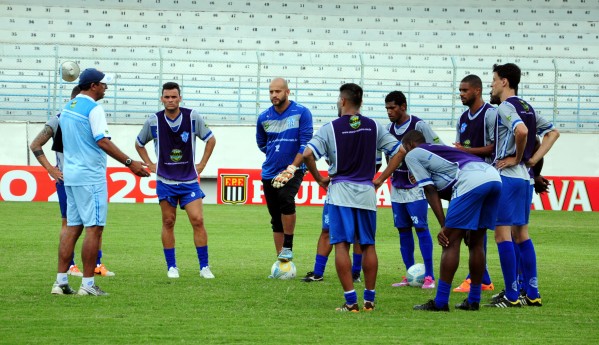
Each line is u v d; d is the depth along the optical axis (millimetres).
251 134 93750
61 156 31281
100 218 26438
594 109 99500
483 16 115438
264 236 54000
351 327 21719
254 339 19922
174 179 32438
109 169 80688
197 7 112438
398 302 26844
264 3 113375
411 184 31188
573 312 25266
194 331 20891
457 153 24547
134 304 25297
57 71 96125
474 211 24016
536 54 112250
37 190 80125
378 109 104312
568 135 96188
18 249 42969
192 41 108938
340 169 24016
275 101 33594
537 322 23125
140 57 101812
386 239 54969
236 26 110750
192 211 32719
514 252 26531
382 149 24672
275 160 33938
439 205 24297
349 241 24016
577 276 35531
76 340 19531
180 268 36312
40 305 24766
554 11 116000
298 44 110312
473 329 21766
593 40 113812
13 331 20562
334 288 30188
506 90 27109
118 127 92688
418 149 24547
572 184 82562
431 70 106062
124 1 111125
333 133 24000
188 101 101875
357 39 112000
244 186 83125
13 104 100125
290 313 23984
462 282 33094
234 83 103750
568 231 61750
